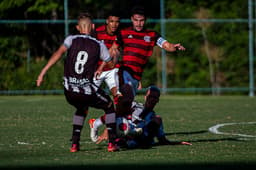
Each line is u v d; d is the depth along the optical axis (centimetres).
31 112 4044
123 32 2484
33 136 2716
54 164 1842
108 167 1777
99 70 2138
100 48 2106
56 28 5934
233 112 4153
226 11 6462
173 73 6103
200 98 5638
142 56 2489
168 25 6084
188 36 6091
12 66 5828
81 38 2098
